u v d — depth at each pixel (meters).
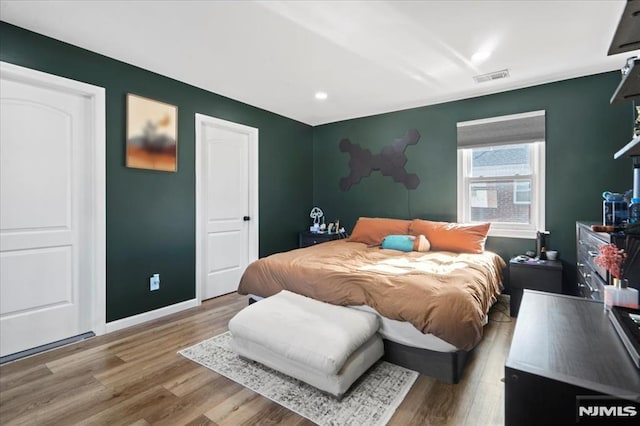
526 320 1.16
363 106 3.97
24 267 2.29
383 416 1.56
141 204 2.86
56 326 2.44
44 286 2.38
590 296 2.20
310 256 2.88
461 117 3.68
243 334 1.97
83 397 1.73
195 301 3.31
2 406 1.66
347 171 4.61
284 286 2.54
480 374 1.95
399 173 4.14
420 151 3.97
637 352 0.84
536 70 2.87
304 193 4.80
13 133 2.23
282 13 2.02
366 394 1.74
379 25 2.15
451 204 3.76
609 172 2.90
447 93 3.50
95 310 2.57
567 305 1.31
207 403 1.68
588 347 0.94
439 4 1.91
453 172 3.74
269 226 4.25
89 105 2.57
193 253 3.30
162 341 2.45
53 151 2.41
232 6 1.94
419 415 1.57
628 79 1.36
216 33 2.25
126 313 2.75
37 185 2.34
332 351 1.63
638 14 1.03
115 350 2.29
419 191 3.99
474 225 3.30
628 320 1.07
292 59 2.67
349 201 4.61
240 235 3.95
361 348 1.87
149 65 2.79
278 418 1.56
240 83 3.22
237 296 3.71
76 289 2.54
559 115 3.11
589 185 2.98
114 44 2.42
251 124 3.95
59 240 2.45
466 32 2.23
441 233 3.35
